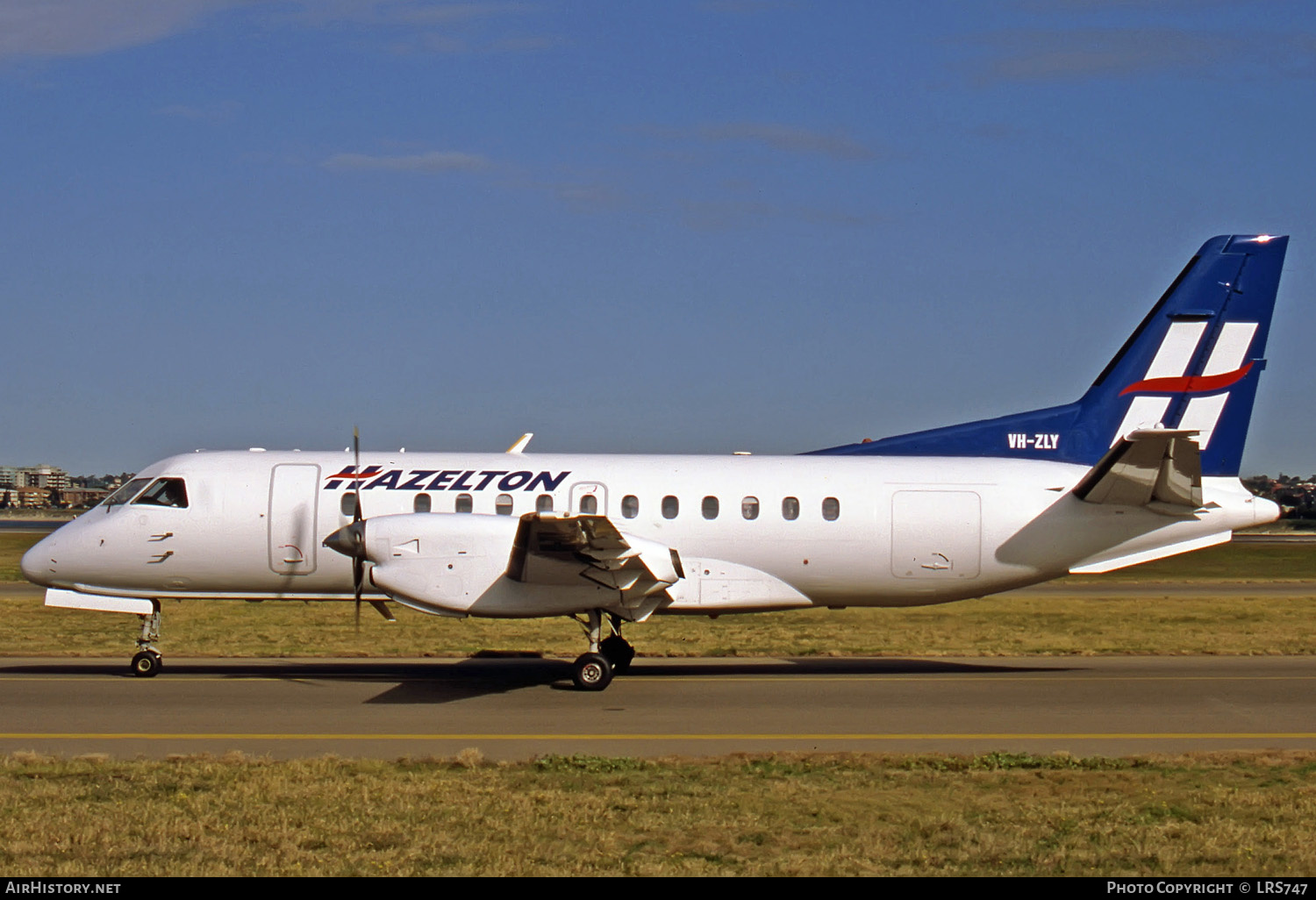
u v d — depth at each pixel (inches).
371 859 386.6
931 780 500.7
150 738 574.6
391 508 802.8
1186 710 673.0
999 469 833.5
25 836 406.0
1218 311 845.8
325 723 617.3
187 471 816.3
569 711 657.6
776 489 812.6
